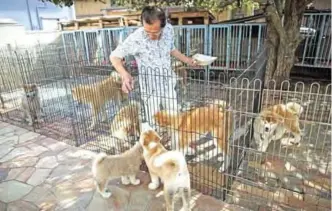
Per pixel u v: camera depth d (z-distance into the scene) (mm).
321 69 4977
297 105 2256
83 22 6973
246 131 2338
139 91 2416
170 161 1808
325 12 4652
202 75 3520
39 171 2535
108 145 2877
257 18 5234
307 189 2051
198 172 2297
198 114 2244
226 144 2102
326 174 2164
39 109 3611
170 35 2371
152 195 2131
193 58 2531
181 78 2480
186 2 3703
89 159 2713
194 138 2383
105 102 3020
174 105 2398
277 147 2482
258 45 4836
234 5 3656
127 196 2139
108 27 6684
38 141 3137
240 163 2299
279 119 2279
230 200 2014
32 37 6039
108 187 2250
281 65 3834
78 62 3551
